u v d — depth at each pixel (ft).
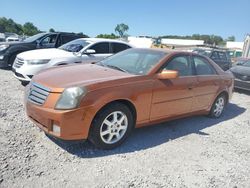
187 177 11.59
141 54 16.62
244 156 14.33
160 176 11.39
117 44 31.01
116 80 12.96
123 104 13.24
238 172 12.54
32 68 24.67
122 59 16.83
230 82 20.97
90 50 28.12
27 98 13.14
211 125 18.80
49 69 15.29
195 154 13.83
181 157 13.32
